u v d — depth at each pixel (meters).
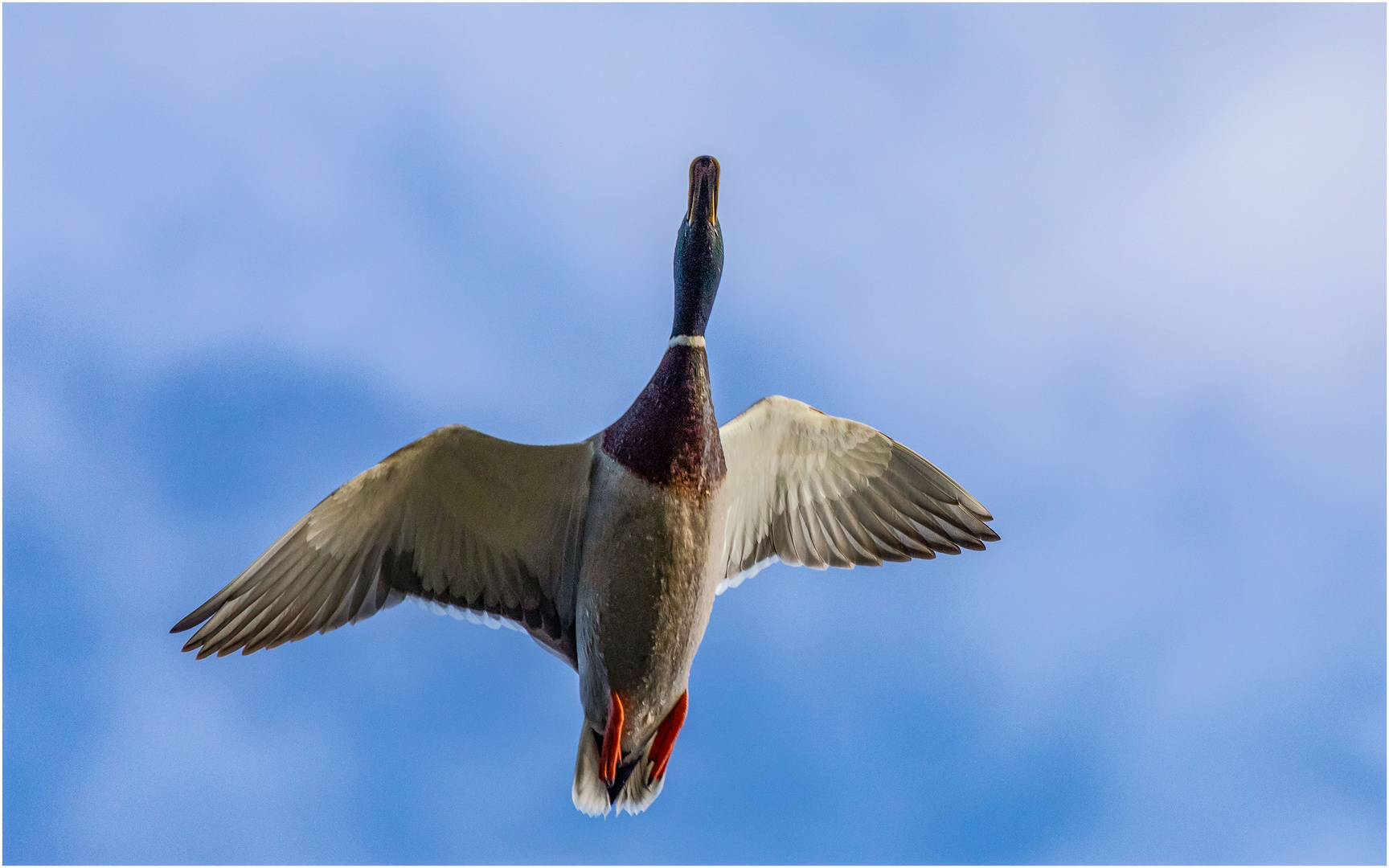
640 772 10.17
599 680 9.99
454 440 10.13
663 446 9.92
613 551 9.88
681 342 10.21
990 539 12.15
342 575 10.55
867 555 12.49
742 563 12.09
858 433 11.97
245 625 10.18
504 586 10.84
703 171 10.47
